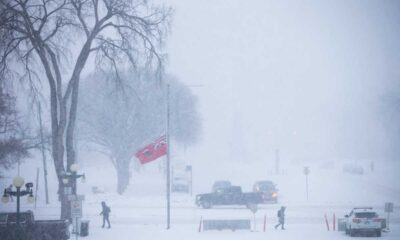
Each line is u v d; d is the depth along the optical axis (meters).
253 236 47.78
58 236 43.38
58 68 53.56
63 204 52.78
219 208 76.12
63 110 54.22
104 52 52.66
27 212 46.22
